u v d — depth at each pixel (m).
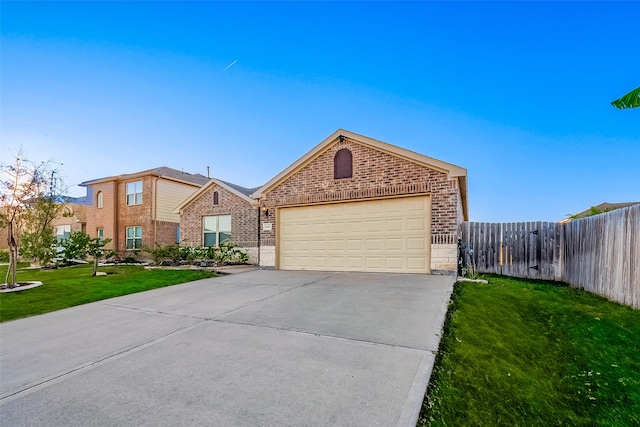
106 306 6.93
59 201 16.23
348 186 10.50
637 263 5.75
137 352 4.14
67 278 11.16
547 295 6.70
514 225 9.55
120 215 19.95
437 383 3.05
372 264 10.04
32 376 3.55
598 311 5.65
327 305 5.93
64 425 2.59
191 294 7.67
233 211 15.34
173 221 20.12
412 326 4.57
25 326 5.68
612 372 3.56
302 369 3.40
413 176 9.49
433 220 9.17
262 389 3.03
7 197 10.07
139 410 2.77
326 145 10.91
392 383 3.02
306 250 11.30
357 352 3.76
